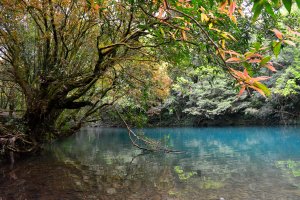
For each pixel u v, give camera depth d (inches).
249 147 541.0
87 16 346.0
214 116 1048.8
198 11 90.1
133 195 260.8
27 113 439.5
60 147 647.1
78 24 386.6
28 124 447.2
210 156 459.8
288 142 584.7
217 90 1018.7
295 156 424.2
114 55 378.3
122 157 486.0
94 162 441.4
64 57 393.7
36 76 414.9
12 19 339.0
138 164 414.6
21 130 432.5
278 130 823.7
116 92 489.1
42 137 511.5
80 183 307.7
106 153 541.3
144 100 464.8
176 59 212.7
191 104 1108.5
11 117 442.6
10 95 512.7
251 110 932.0
